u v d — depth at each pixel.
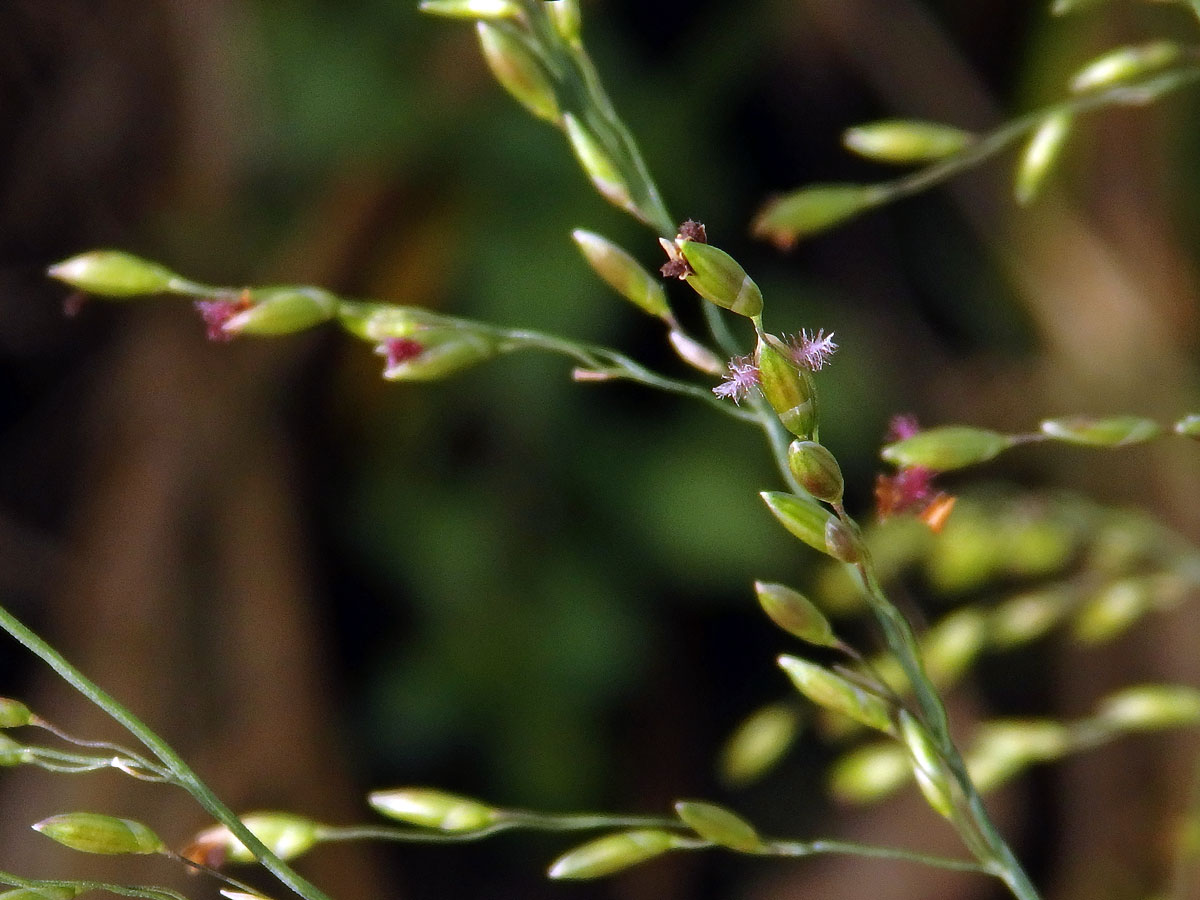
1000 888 0.17
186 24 0.17
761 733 0.12
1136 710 0.12
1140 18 0.17
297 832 0.10
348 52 0.17
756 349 0.09
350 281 0.17
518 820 0.10
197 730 0.16
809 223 0.11
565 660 0.17
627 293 0.10
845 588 0.13
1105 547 0.13
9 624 0.09
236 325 0.10
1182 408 0.17
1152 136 0.17
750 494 0.17
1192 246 0.17
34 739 0.16
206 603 0.17
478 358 0.10
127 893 0.09
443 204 0.17
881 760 0.12
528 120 0.17
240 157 0.17
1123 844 0.16
